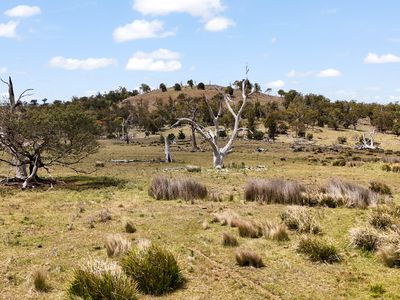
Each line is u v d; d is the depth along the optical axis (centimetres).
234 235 1330
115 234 1270
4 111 2709
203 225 1431
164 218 1593
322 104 15375
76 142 2830
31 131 2681
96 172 3706
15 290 936
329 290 898
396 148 9362
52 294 909
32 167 2892
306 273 995
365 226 1272
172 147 8012
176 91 19362
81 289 845
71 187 2627
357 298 856
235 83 4934
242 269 1029
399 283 922
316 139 10594
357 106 14062
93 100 17012
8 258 1138
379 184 2225
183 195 2038
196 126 4091
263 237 1300
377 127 13088
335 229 1376
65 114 2759
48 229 1484
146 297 884
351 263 1056
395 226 1227
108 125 11750
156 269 917
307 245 1125
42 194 2330
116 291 821
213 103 12044
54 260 1122
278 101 18975
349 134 11694
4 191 2455
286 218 1483
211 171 3462
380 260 1059
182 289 921
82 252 1188
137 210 1778
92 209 1852
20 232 1438
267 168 3788
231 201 1953
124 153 6550
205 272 1013
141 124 13175
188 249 1189
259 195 1939
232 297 874
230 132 10938
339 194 1809
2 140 2734
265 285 926
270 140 9900
